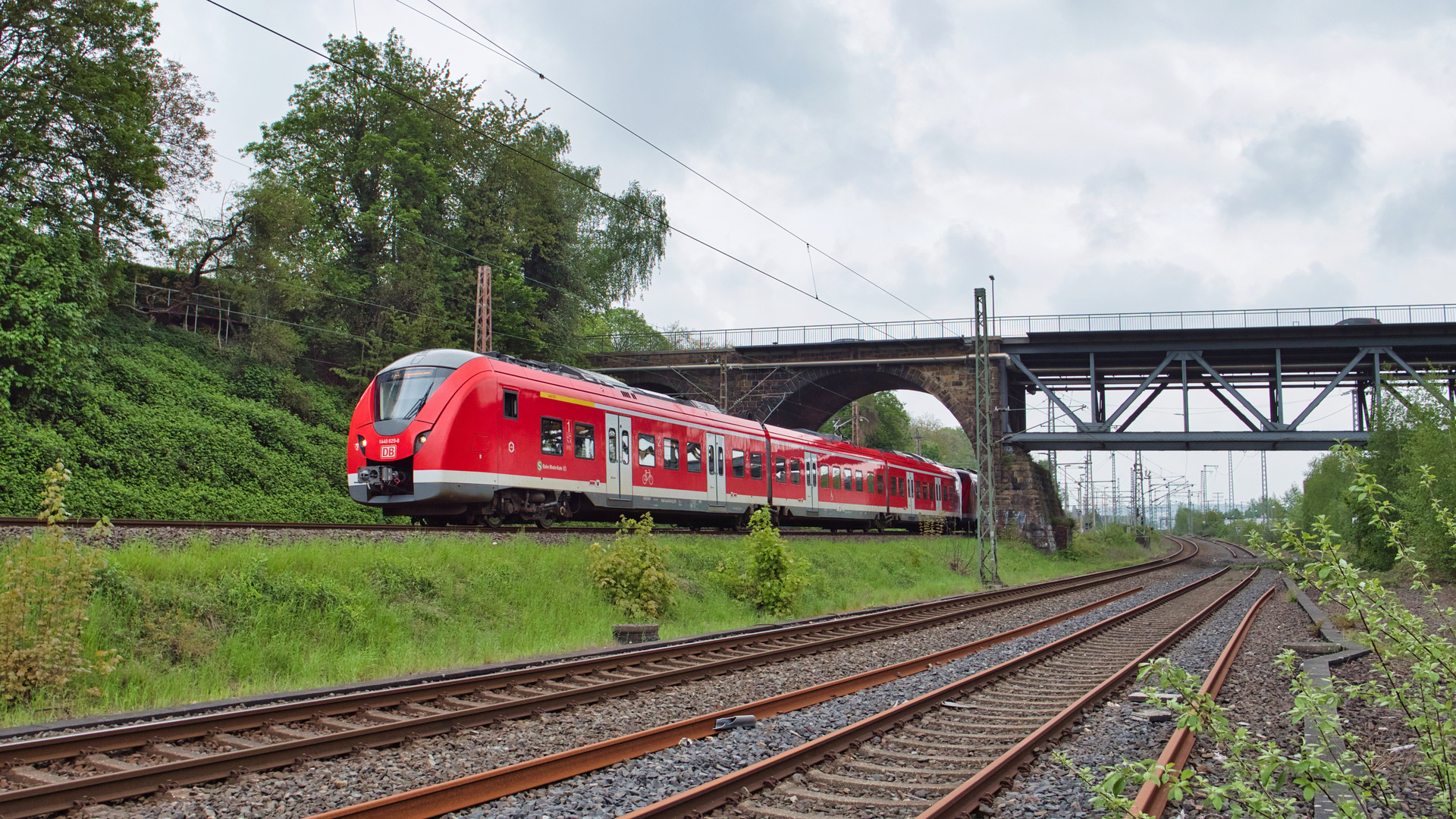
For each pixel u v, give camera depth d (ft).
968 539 138.00
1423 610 61.67
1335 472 143.84
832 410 189.57
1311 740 27.94
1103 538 230.07
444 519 72.38
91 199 100.68
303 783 22.45
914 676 40.81
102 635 34.27
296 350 122.11
